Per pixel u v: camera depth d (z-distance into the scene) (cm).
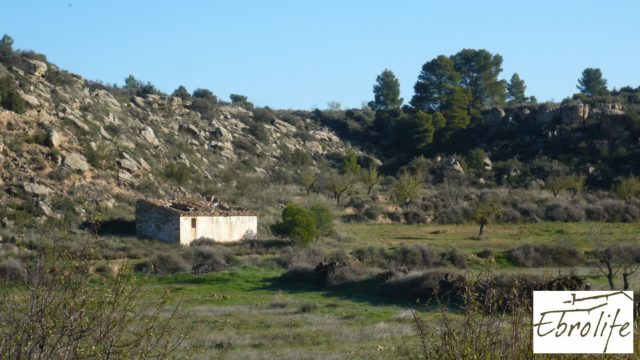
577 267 4394
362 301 3466
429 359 985
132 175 7069
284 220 5675
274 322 2709
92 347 848
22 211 5409
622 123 10588
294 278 4175
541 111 11625
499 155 11125
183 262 4469
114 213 6034
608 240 5369
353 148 12644
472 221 7500
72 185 6234
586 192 9038
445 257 4728
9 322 852
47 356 840
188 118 10975
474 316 984
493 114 12131
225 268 4500
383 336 2350
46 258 899
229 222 5938
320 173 10569
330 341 2272
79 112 7875
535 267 4544
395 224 7444
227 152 9994
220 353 1894
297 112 14738
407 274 3738
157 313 965
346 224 7269
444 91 13488
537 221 7381
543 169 10069
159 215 5653
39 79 8362
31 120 6969
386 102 14388
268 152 10838
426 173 10756
